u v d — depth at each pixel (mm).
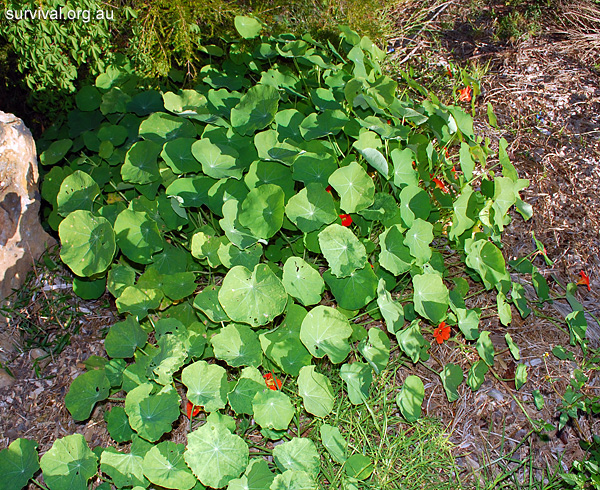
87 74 1281
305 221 968
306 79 1276
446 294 990
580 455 972
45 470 821
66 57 1076
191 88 1341
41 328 1055
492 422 1003
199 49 1320
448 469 936
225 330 918
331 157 1038
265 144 1043
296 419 919
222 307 911
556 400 1036
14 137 1046
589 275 1224
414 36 1659
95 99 1226
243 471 815
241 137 1131
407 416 934
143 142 1081
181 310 1032
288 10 1493
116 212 1082
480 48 1621
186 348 927
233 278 923
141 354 950
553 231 1276
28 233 1091
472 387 1001
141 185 1085
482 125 1435
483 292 1175
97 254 964
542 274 1216
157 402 852
